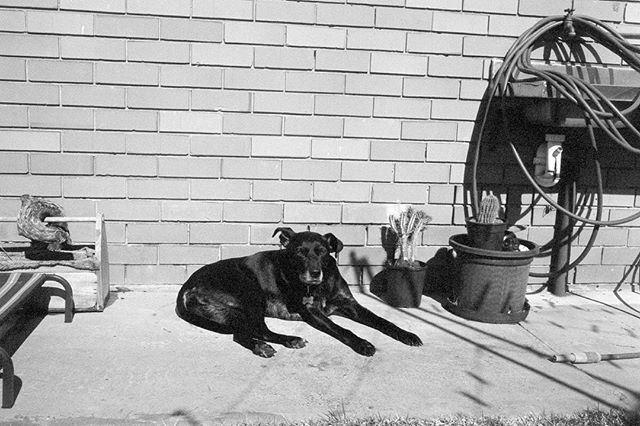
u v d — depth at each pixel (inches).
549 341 95.5
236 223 111.3
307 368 84.7
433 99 112.1
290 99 109.0
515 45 108.1
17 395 75.9
